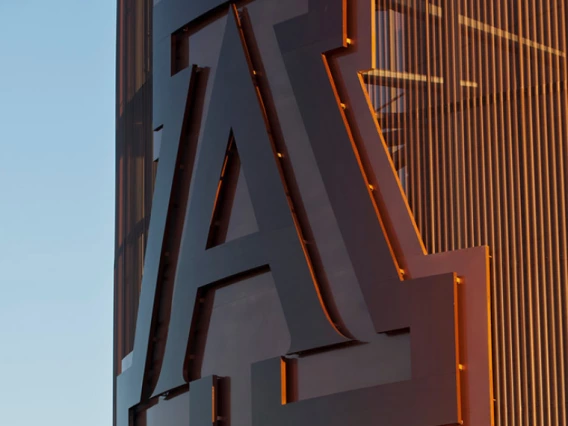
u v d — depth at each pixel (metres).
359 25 17.30
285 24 18.31
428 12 16.62
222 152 19.16
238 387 18.14
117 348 24.06
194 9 20.56
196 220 19.55
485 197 15.54
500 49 15.84
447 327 15.23
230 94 19.11
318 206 17.30
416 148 16.33
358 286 16.47
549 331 14.66
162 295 20.47
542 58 15.46
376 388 15.80
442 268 15.59
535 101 15.41
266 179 18.08
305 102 17.75
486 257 15.21
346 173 16.94
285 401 17.06
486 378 14.85
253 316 18.14
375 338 16.11
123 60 25.55
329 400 16.36
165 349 19.97
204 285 19.12
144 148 23.50
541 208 15.06
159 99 21.25
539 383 14.57
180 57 21.08
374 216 16.42
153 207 20.84
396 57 16.88
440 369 15.18
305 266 17.16
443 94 16.23
